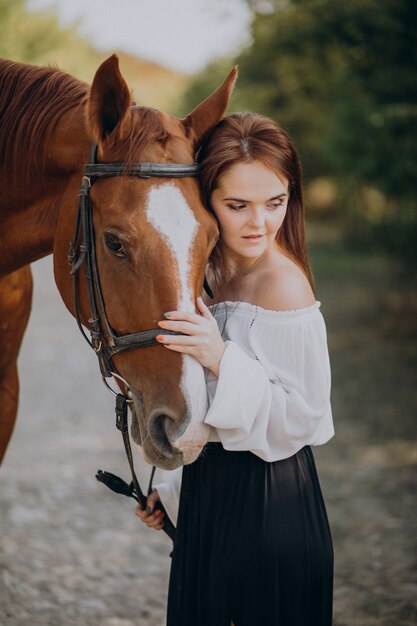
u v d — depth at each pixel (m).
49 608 3.18
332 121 10.92
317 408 1.92
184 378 1.82
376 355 8.55
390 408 6.66
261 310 1.94
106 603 3.34
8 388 2.77
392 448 5.72
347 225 19.69
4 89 2.34
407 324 9.83
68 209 2.12
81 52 14.88
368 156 8.87
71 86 2.28
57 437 5.91
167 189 1.90
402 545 4.11
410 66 7.69
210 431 1.85
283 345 1.92
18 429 6.06
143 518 2.20
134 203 1.88
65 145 2.18
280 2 9.30
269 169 1.93
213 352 1.83
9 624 2.97
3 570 3.42
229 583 1.87
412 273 11.96
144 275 1.85
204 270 1.92
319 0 8.05
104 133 1.97
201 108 2.04
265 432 1.84
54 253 2.19
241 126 1.96
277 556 1.87
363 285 13.26
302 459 1.98
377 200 16.81
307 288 1.99
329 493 4.90
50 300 13.38
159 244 1.85
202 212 1.91
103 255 1.94
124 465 5.30
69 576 3.55
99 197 1.95
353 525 4.39
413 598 3.50
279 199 1.97
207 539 1.94
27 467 5.13
